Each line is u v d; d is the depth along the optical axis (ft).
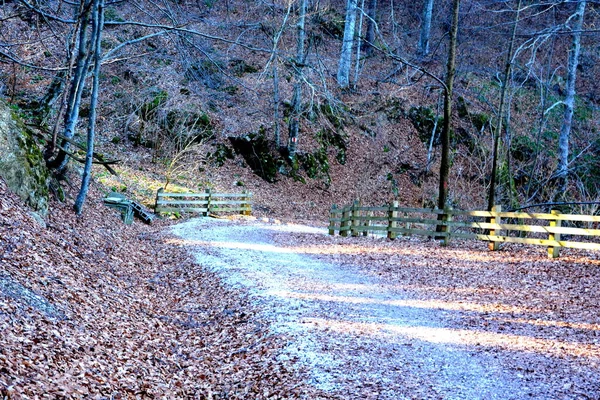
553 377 26.53
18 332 23.47
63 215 49.32
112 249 48.75
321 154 112.37
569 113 82.79
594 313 36.52
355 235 71.51
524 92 127.34
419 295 42.24
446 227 62.64
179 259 53.98
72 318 28.60
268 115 110.32
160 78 101.65
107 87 99.25
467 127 120.98
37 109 81.56
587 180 99.91
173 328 35.17
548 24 114.32
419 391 25.34
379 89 128.57
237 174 102.47
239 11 110.93
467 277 47.24
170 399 24.56
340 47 138.10
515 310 37.88
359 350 30.58
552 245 52.06
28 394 18.90
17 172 42.55
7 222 36.09
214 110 106.63
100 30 51.83
